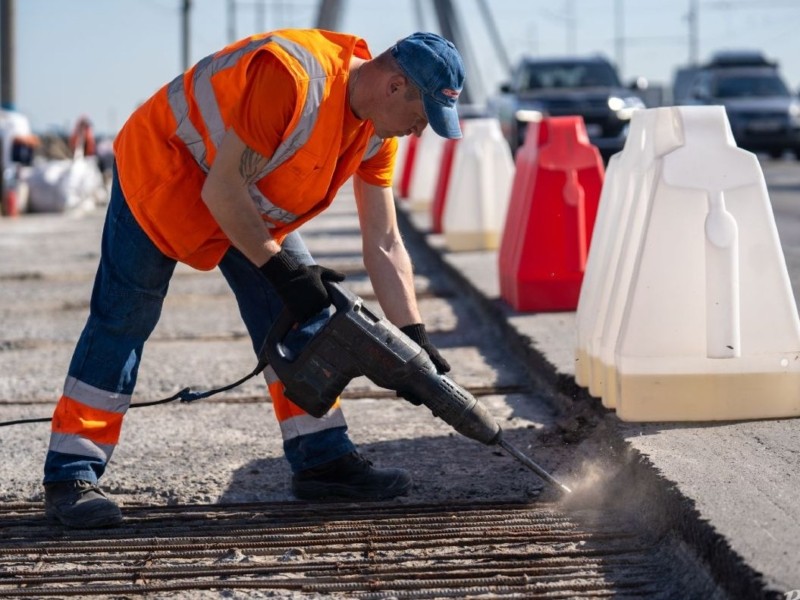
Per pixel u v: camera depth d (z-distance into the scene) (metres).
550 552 3.25
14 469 4.22
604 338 4.16
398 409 4.98
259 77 3.16
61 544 3.45
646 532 3.35
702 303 3.91
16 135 20.06
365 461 3.83
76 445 3.63
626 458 3.70
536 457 4.19
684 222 3.88
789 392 3.95
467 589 3.03
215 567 3.22
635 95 16.95
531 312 6.54
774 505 3.08
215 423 4.84
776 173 20.30
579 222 6.52
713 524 2.95
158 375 5.87
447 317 7.41
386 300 3.73
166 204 3.38
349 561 3.25
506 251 6.94
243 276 3.73
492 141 9.71
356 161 3.43
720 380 3.93
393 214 3.79
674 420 3.96
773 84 23.95
